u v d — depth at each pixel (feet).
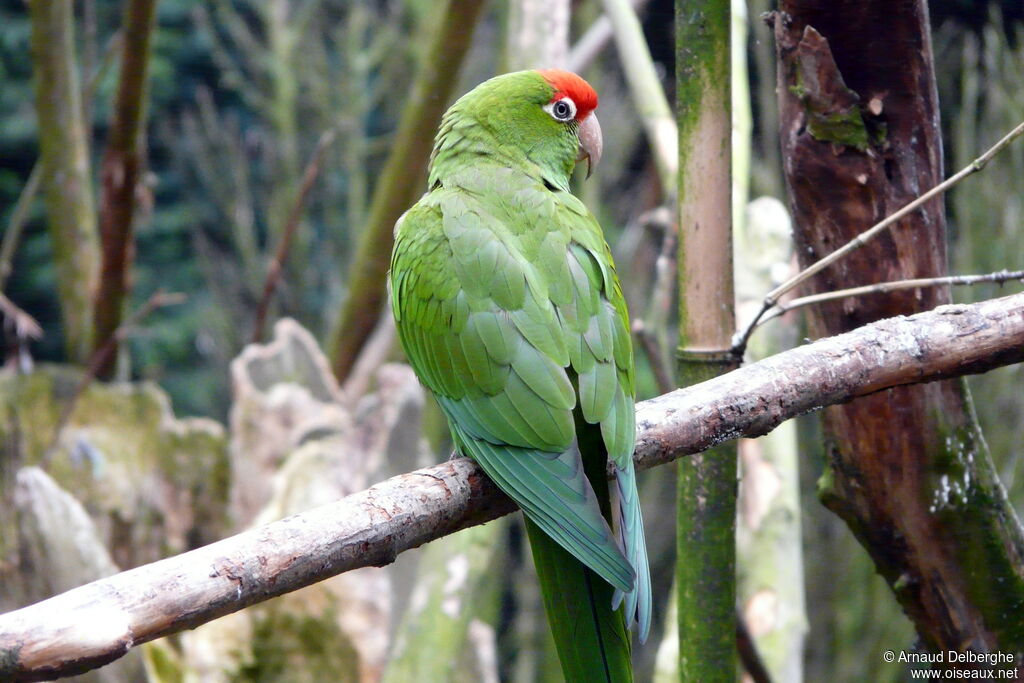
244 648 24.57
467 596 23.27
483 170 17.87
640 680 60.44
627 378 15.43
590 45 32.86
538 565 13.88
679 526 15.81
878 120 15.28
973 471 16.06
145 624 9.75
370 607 25.21
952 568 16.37
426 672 22.36
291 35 73.00
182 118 77.66
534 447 14.10
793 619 22.11
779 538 22.70
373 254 32.99
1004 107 45.65
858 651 50.42
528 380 14.53
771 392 13.56
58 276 33.06
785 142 15.85
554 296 15.37
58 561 22.07
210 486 30.42
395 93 75.20
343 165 75.05
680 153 15.28
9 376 30.53
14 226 32.94
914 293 15.67
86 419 30.71
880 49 14.92
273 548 10.63
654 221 25.98
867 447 16.11
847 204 15.61
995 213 45.47
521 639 61.05
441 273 15.79
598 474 14.85
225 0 74.49
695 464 15.42
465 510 13.16
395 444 28.58
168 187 76.59
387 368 29.60
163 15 77.10
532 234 16.15
